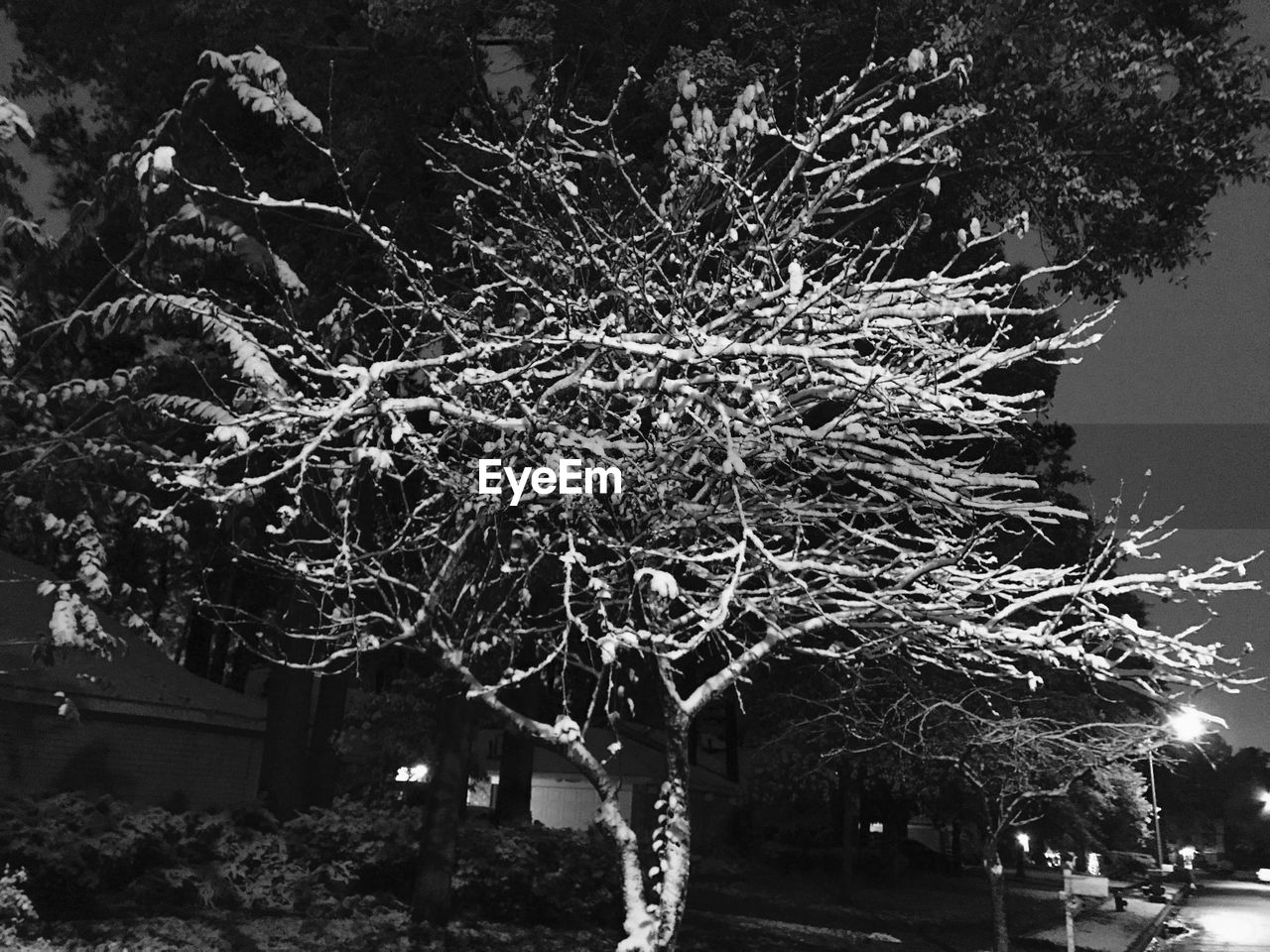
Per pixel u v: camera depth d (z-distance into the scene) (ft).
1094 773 46.62
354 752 78.89
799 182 36.58
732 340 21.89
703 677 59.41
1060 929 92.58
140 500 32.63
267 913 44.93
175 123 33.60
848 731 44.70
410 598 26.27
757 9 42.47
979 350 22.43
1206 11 45.11
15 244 33.65
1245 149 43.39
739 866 112.88
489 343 23.02
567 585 20.70
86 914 39.14
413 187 48.03
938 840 208.13
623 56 46.73
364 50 47.75
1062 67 42.93
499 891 51.90
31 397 32.89
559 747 21.68
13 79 57.41
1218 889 258.37
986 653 22.17
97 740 53.78
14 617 50.67
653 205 34.88
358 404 21.21
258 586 89.97
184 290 26.25
